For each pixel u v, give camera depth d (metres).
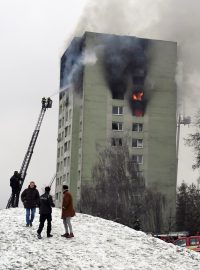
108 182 77.25
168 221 82.81
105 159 80.69
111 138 93.38
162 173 94.12
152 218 77.12
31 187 26.92
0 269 18.83
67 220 24.64
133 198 76.50
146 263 21.45
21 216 30.62
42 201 24.11
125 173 78.25
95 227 28.19
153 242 25.69
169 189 93.62
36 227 26.66
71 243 23.62
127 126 94.50
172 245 25.48
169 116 96.44
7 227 26.61
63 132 105.44
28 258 20.56
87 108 93.31
